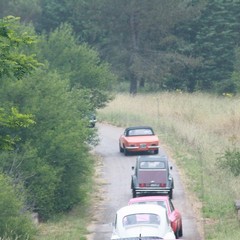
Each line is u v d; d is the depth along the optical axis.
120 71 158.00
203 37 159.25
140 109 122.88
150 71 155.50
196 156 87.56
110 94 102.12
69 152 65.50
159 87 168.00
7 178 56.66
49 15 183.50
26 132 64.38
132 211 46.97
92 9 158.75
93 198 72.00
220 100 125.25
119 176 81.31
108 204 69.44
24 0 178.38
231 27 159.38
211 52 160.75
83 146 69.31
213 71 160.12
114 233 45.78
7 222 51.66
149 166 70.44
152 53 159.00
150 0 156.62
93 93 97.88
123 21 158.75
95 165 87.06
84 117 82.38
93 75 96.62
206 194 68.94
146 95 139.25
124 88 171.38
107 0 156.62
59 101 67.75
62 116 67.06
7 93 64.44
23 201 58.03
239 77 133.38
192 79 163.00
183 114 112.94
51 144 64.81
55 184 64.00
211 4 159.62
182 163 85.56
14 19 36.72
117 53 159.25
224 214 61.25
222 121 102.25
